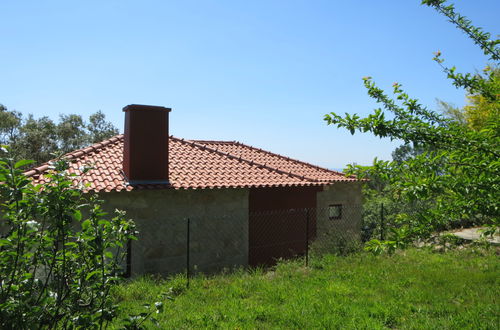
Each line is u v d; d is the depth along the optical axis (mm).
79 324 2514
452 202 3295
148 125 8891
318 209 12242
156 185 8633
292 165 13656
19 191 2371
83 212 7520
